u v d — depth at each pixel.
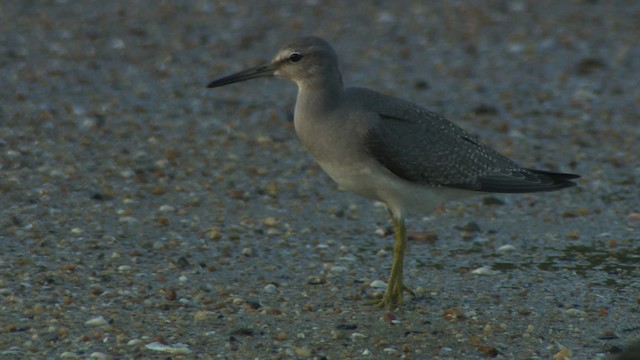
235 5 25.45
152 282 11.95
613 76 21.39
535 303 11.71
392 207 11.94
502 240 13.89
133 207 14.44
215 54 22.12
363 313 11.34
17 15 23.80
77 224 13.66
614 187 15.92
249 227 13.96
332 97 11.80
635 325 11.09
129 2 25.33
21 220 13.62
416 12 25.45
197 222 14.04
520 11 25.66
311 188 15.65
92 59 21.34
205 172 16.05
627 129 18.50
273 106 19.41
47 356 9.89
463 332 10.86
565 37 23.80
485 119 18.97
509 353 10.34
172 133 17.67
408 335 10.75
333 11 25.33
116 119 18.14
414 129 11.82
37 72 20.31
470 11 25.59
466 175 12.14
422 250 13.46
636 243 13.76
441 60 22.30
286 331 10.73
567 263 13.04
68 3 24.92
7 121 17.59
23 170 15.50
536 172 12.58
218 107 19.17
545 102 19.92
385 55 22.52
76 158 16.17
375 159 11.58
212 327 10.74
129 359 9.90
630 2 26.41
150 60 21.55
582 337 10.77
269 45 22.80
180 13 24.67
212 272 12.38
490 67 21.92
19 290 11.40
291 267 12.69
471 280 12.44
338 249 13.39
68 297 11.26
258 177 16.00
